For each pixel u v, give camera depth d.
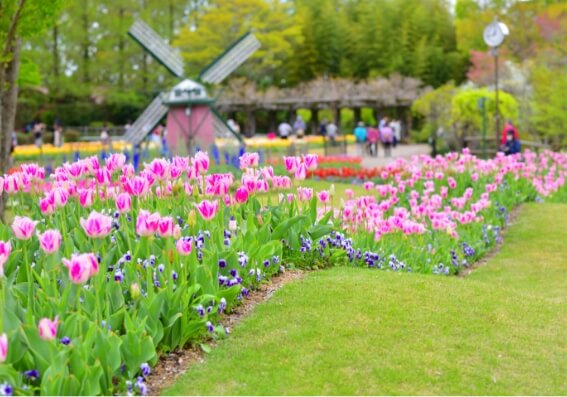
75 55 52.81
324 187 19.05
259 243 7.50
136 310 5.77
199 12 61.06
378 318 6.42
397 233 10.02
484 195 12.59
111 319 5.56
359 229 9.23
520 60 44.69
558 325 6.73
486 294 7.46
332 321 6.31
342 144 36.12
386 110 65.31
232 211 7.77
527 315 6.93
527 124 32.31
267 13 59.50
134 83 54.81
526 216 14.58
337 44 64.88
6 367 4.74
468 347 5.97
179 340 5.87
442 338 6.11
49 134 46.97
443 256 10.27
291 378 5.31
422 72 63.22
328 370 5.44
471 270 10.98
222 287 6.71
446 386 5.26
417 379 5.34
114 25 52.34
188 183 7.66
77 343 4.95
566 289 9.71
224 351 5.81
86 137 46.59
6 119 16.61
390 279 7.66
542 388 5.33
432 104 35.41
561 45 32.03
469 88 40.16
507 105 32.81
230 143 26.91
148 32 29.91
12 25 14.51
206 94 28.36
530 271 10.78
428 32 67.31
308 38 64.38
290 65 64.75
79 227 7.26
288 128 42.12
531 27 44.66
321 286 7.22
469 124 33.38
